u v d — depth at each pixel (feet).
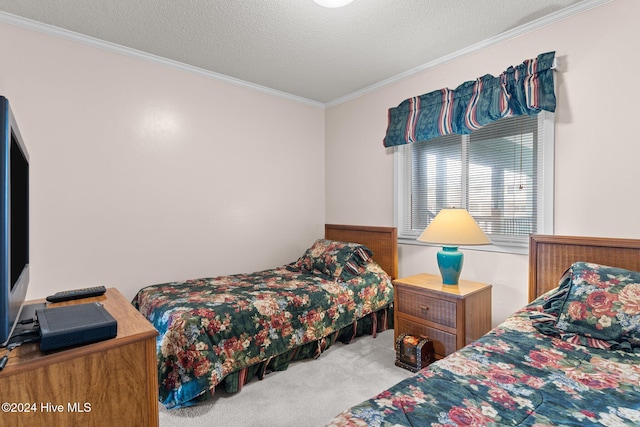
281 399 6.67
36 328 3.77
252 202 11.52
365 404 3.37
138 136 9.12
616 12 6.51
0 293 3.12
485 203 8.98
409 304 8.23
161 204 9.55
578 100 7.02
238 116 11.12
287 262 12.50
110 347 3.55
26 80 7.52
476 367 4.13
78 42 8.15
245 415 6.15
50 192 7.85
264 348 7.25
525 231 8.16
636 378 3.86
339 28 7.80
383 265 11.15
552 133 7.39
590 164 6.90
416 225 10.69
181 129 9.89
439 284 8.18
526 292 7.96
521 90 7.56
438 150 10.08
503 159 8.59
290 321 7.79
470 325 7.38
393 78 10.76
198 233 10.29
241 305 7.30
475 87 8.54
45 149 7.77
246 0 6.71
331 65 9.89
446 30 7.91
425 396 3.48
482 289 7.80
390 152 11.12
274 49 8.86
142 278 9.23
